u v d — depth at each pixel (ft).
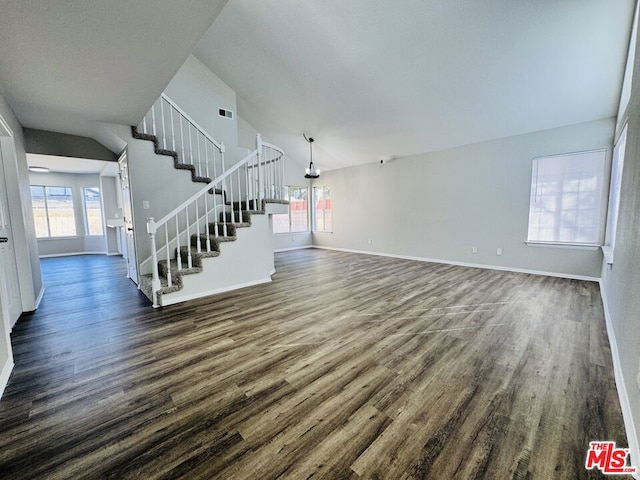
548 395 5.58
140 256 13.38
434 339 8.07
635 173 5.92
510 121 15.03
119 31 6.18
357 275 16.28
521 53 11.02
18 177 10.12
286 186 27.35
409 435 4.60
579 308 10.40
